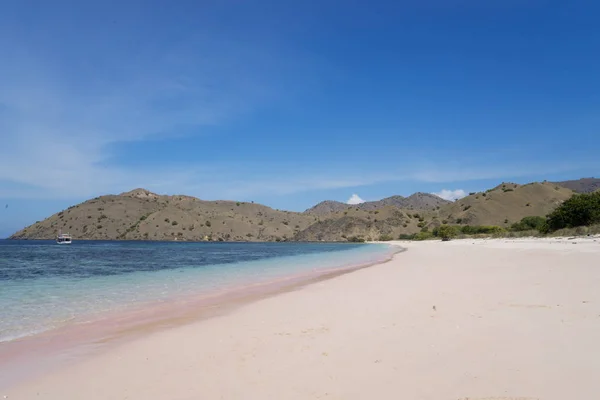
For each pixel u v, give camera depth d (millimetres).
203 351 6605
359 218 181250
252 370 5531
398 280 15633
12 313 10570
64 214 178125
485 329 6891
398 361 5539
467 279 14586
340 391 4641
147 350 6828
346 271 22219
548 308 8297
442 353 5758
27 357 6570
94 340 7672
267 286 16094
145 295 13930
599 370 4824
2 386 5273
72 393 4973
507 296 10062
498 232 94062
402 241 125875
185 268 27953
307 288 14672
